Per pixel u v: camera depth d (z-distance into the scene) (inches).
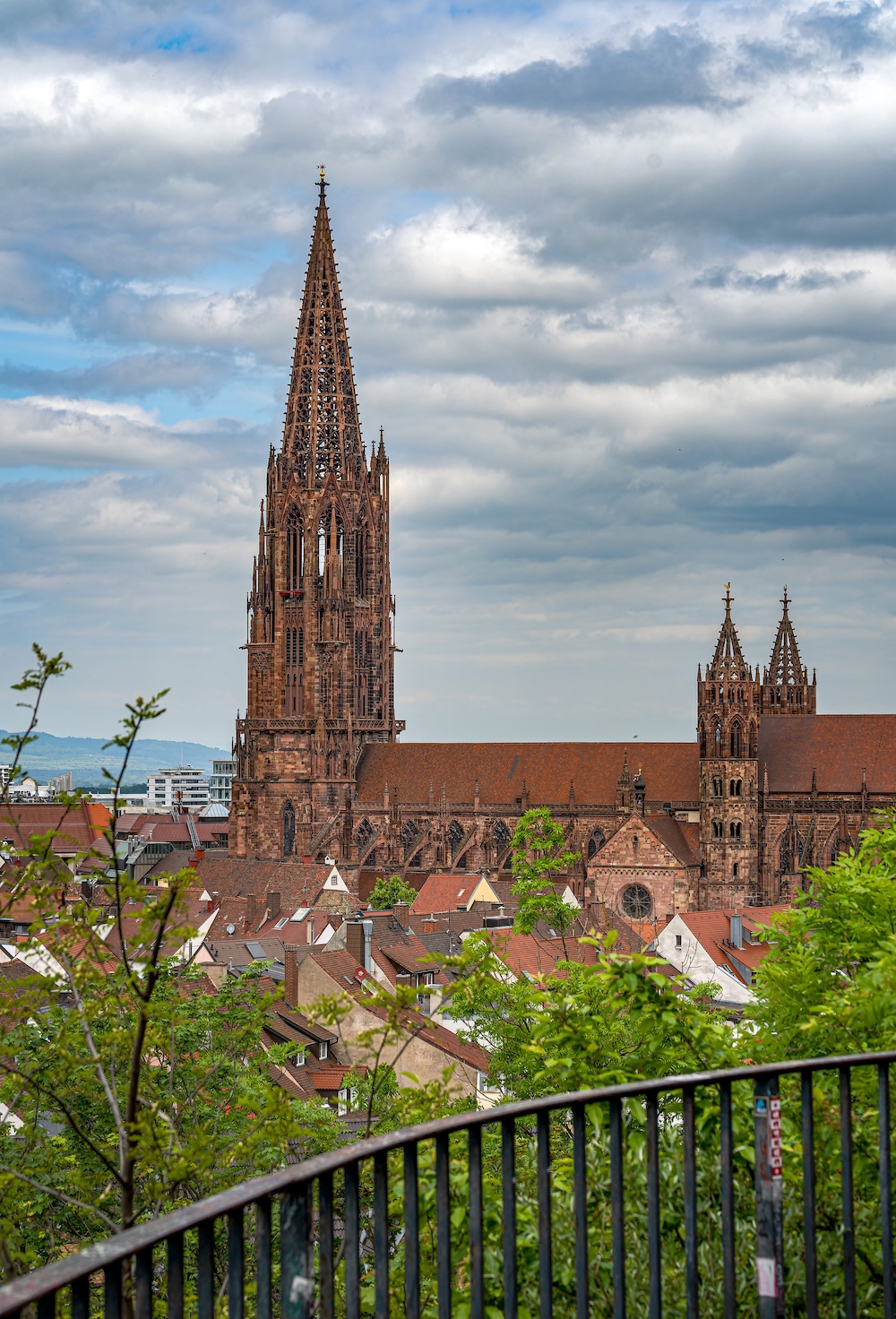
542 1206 751.1
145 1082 1797.5
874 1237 1036.5
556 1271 1007.0
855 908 1755.7
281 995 1930.4
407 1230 714.8
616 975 1256.8
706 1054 1237.1
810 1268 826.8
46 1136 1941.4
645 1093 786.8
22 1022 1823.3
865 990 1285.7
